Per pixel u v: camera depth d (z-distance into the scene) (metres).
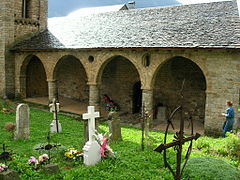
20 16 19.09
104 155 7.25
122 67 18.36
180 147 4.27
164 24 14.32
